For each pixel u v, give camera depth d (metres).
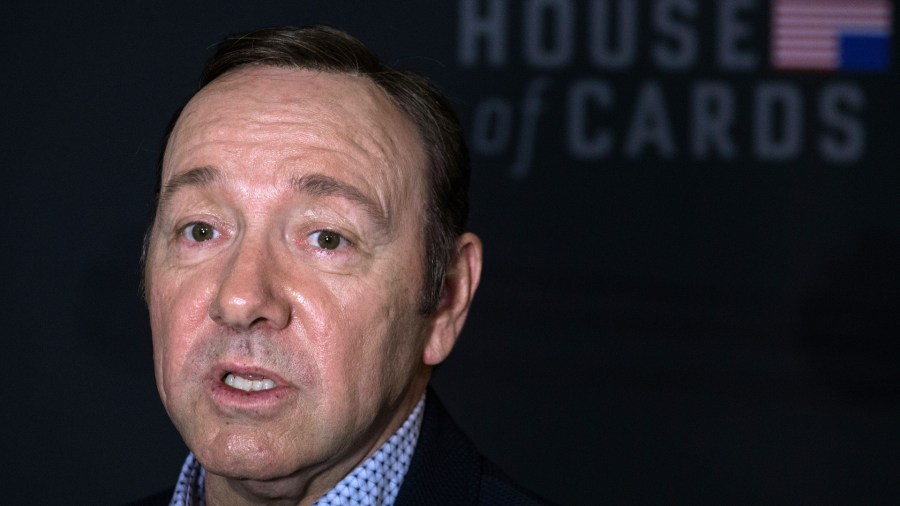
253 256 2.69
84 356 7.63
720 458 7.79
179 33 7.73
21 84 7.66
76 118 7.67
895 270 7.84
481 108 7.90
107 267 7.66
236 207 2.75
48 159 7.66
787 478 7.79
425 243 2.99
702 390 7.82
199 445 2.72
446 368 7.78
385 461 3.03
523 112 7.90
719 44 7.97
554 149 7.89
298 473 2.84
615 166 7.89
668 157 7.90
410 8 7.89
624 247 7.86
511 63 7.93
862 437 7.80
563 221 7.86
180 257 2.83
